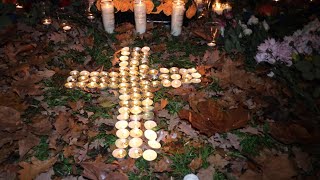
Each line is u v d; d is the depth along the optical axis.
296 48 0.95
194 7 1.30
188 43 1.22
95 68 1.06
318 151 0.69
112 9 1.23
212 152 0.71
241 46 1.14
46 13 1.35
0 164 0.66
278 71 0.96
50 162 0.66
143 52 1.15
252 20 1.17
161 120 0.81
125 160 0.69
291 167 0.64
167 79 0.99
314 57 0.86
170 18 1.36
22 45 1.13
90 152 0.71
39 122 0.77
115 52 1.15
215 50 1.12
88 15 1.38
